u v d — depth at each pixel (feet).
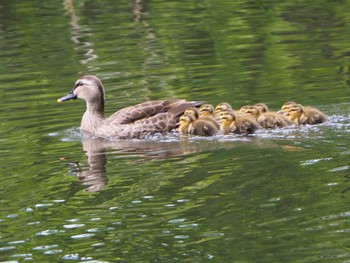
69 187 44.04
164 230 37.50
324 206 38.47
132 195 41.98
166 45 77.25
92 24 87.20
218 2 94.73
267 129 51.93
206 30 82.17
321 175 42.60
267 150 47.73
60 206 41.34
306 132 50.88
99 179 45.01
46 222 39.42
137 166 47.01
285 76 64.44
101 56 74.54
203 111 54.80
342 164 44.06
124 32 83.25
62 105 61.41
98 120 56.54
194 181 43.29
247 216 38.09
